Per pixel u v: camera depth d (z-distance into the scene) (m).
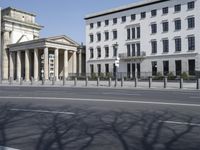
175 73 53.53
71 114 10.38
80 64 72.88
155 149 5.77
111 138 6.74
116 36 64.50
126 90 25.47
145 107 12.06
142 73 58.88
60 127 8.11
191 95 18.83
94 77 58.84
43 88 29.66
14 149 5.91
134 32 61.41
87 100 15.26
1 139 6.83
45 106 12.82
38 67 69.19
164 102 14.02
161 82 41.34
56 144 6.31
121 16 63.53
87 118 9.48
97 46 68.00
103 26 66.94
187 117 9.43
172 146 5.98
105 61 66.25
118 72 59.09
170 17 55.19
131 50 61.88
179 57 53.91
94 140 6.58
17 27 72.56
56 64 65.12
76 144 6.27
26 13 75.50
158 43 57.25
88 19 69.94
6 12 72.62
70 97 17.30
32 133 7.41
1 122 9.04
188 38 52.66
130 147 5.95
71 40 68.88
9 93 21.25
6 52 70.44
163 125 8.13
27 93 21.19
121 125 8.23
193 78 44.31
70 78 63.28
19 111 11.34
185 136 6.82
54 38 63.97
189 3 52.47
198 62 51.09
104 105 12.91
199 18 51.06
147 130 7.52
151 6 58.28
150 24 58.41
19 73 68.88
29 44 65.75
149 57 58.53
